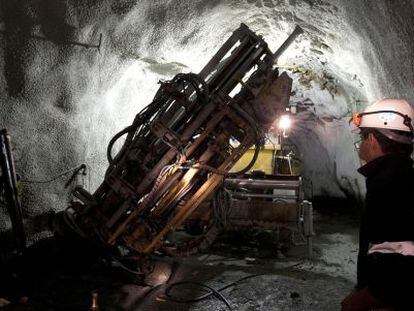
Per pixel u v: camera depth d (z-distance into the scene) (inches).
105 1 191.2
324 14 196.2
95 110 230.8
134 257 188.5
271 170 283.4
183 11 215.6
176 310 157.6
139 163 175.3
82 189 187.6
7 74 178.2
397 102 76.7
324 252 241.9
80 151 221.9
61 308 152.1
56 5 179.0
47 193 205.2
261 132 174.7
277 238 242.1
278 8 212.8
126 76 246.8
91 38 201.3
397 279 63.5
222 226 185.0
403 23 135.0
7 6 165.5
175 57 248.2
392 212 66.0
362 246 69.9
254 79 175.8
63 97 203.8
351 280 191.6
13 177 172.1
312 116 411.5
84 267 193.8
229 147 179.3
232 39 176.4
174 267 203.6
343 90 304.2
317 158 469.1
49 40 186.2
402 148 72.6
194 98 189.8
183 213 178.5
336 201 438.6
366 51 186.7
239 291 175.8
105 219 183.3
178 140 168.2
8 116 183.2
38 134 197.0
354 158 364.2
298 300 167.5
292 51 271.7
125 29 211.3
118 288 175.8
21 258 176.7
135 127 172.7
